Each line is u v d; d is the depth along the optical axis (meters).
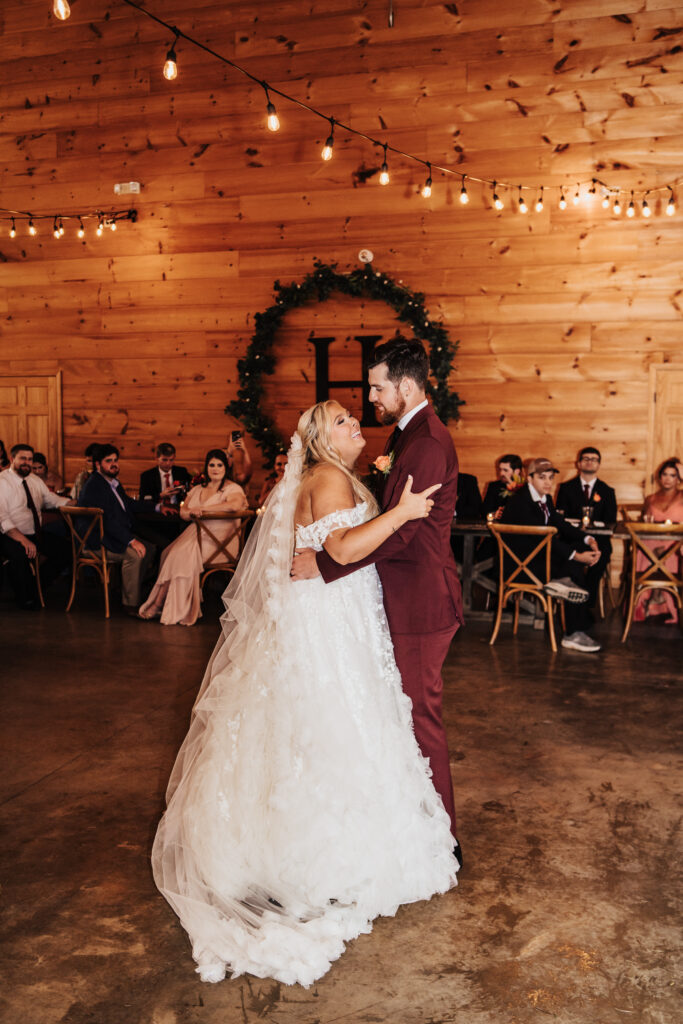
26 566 6.68
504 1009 2.07
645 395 7.54
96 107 8.76
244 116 8.30
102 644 5.62
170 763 3.63
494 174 7.71
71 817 3.13
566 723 4.14
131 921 2.46
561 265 7.63
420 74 7.78
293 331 8.36
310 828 2.41
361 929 2.39
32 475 7.28
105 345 8.99
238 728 2.55
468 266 7.85
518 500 5.83
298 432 2.66
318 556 2.43
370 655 2.57
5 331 9.29
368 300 8.12
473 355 7.91
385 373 2.63
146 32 8.49
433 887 2.57
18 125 9.03
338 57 7.96
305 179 8.19
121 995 2.13
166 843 2.65
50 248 9.07
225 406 8.64
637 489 7.64
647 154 7.36
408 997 2.12
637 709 4.35
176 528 7.49
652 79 7.28
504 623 6.25
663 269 7.42
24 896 2.59
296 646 2.50
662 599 6.39
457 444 8.02
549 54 7.47
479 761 3.66
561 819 3.11
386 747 2.51
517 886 2.65
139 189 8.70
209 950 2.26
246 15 8.16
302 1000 2.11
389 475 2.61
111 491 6.60
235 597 2.71
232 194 8.42
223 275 8.54
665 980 2.18
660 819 3.11
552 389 7.75
